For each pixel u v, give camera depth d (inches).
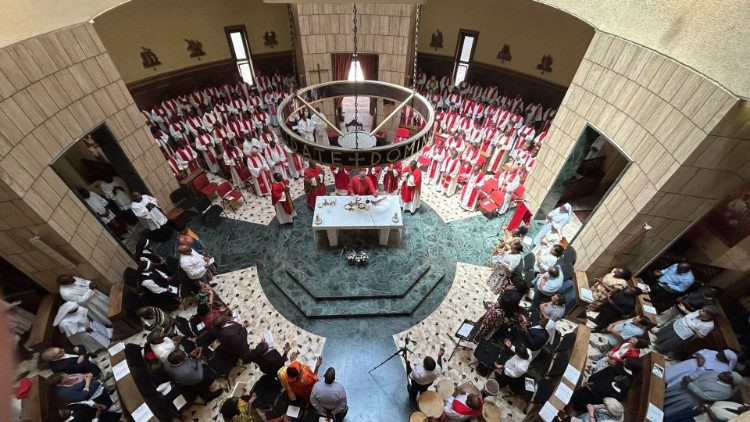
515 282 292.7
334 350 317.7
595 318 330.0
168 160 476.4
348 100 652.7
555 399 246.4
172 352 246.8
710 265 340.8
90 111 329.4
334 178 483.2
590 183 483.8
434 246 407.8
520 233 355.9
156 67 553.0
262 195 474.3
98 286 329.7
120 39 505.7
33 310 324.8
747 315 302.7
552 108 568.7
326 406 237.3
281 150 500.1
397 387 295.4
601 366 295.6
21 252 289.4
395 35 495.8
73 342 298.0
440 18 601.6
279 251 395.2
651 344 323.0
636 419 248.1
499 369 277.3
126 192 422.6
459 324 339.6
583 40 507.5
